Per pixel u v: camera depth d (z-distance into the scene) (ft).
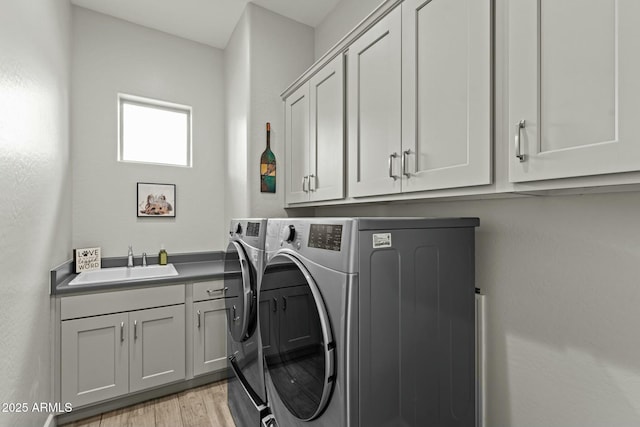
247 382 5.38
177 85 9.08
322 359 3.02
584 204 3.27
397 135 4.07
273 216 7.95
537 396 3.65
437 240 3.44
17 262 4.19
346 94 5.29
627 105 2.04
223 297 7.72
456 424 3.58
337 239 3.01
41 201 5.21
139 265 8.43
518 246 3.85
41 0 5.18
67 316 6.02
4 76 3.78
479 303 4.18
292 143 7.41
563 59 2.37
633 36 2.01
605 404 3.12
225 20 8.37
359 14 6.91
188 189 9.23
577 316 3.32
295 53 8.32
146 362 6.77
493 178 2.92
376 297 2.97
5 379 3.84
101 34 8.07
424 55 3.65
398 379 3.11
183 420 6.24
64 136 6.82
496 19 2.88
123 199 8.32
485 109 2.95
